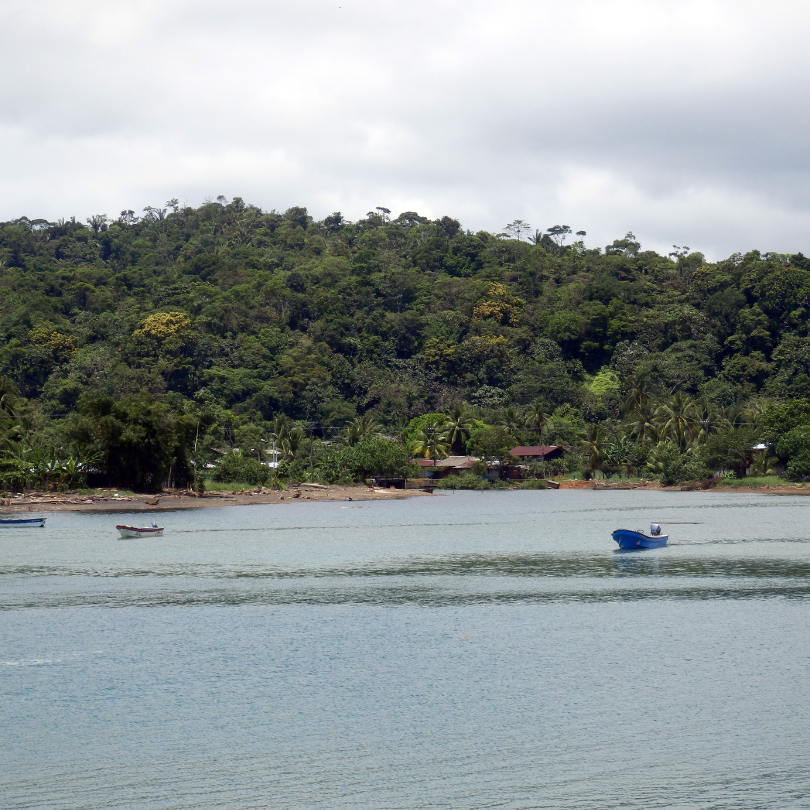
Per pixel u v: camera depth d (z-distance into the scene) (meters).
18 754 27.86
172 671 36.06
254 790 25.44
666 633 41.47
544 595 51.44
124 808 24.36
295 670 36.12
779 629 41.91
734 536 80.69
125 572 61.22
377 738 28.95
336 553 71.31
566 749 27.97
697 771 26.36
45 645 40.12
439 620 44.84
